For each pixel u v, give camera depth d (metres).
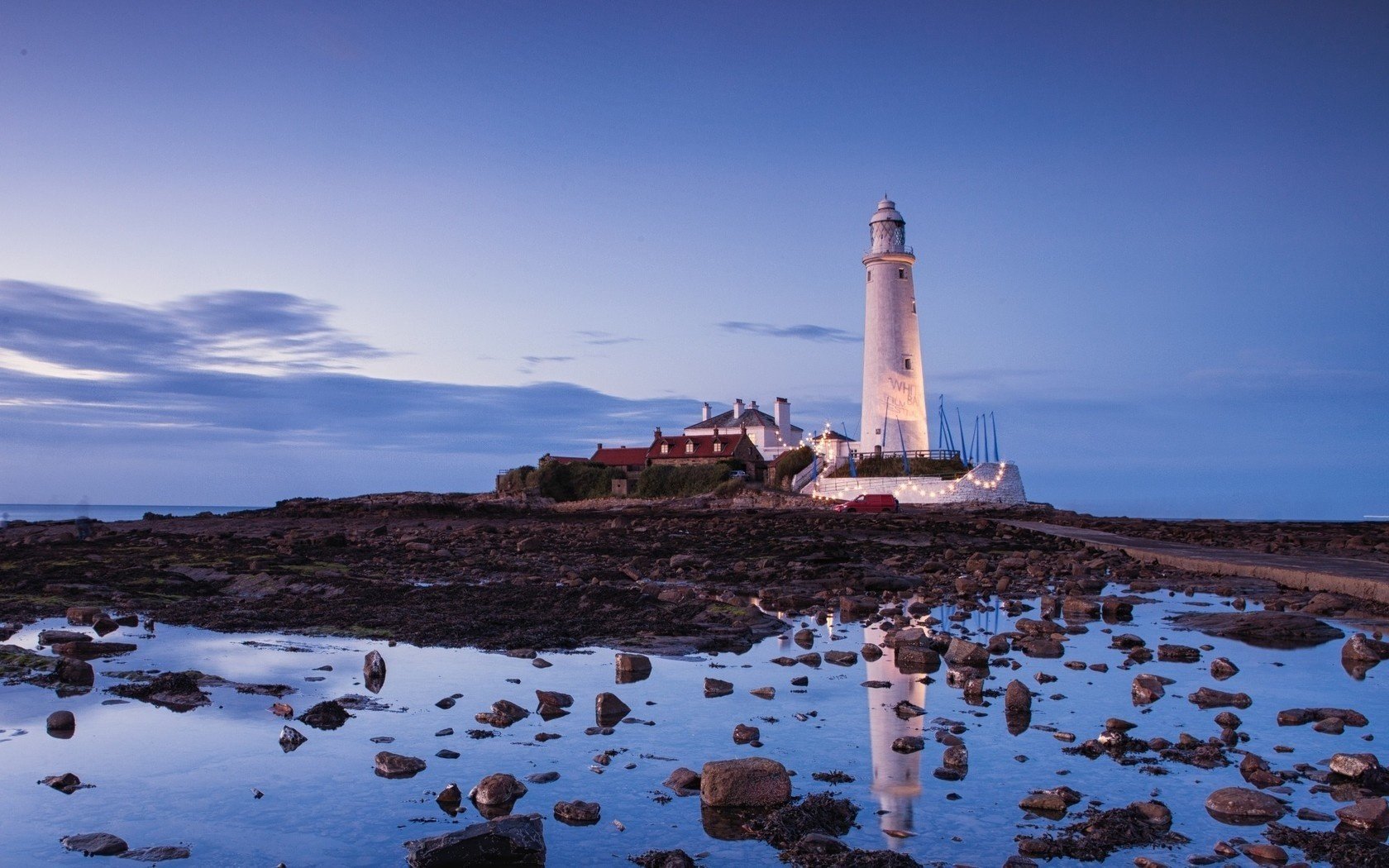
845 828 8.53
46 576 26.88
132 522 67.62
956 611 23.81
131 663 16.03
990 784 9.75
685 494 94.00
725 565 33.75
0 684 14.23
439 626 19.67
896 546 43.38
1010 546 44.91
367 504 78.81
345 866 7.69
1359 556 36.97
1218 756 10.54
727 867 7.65
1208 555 36.88
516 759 10.65
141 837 8.32
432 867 7.51
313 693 13.93
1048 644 17.62
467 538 46.97
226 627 19.66
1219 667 15.55
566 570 30.12
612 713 12.62
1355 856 7.60
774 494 87.56
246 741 11.37
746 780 9.16
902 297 84.88
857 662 16.52
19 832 8.41
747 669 15.92
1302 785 9.58
